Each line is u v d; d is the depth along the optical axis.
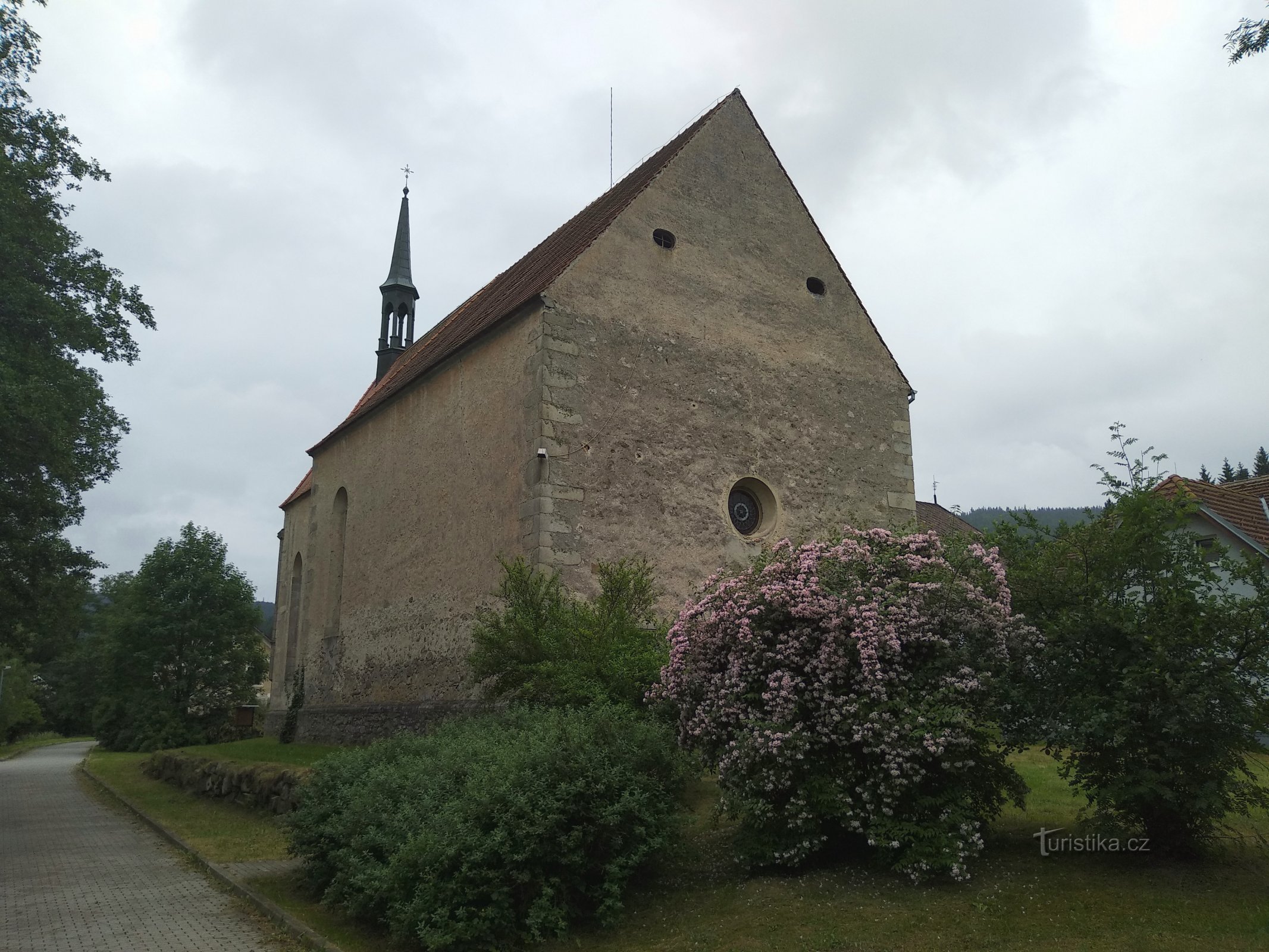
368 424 19.61
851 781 7.11
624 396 14.30
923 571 7.54
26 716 61.44
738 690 7.46
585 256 14.47
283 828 9.15
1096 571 7.25
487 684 13.20
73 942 7.44
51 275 15.27
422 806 7.28
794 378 16.48
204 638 39.62
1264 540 17.89
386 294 30.59
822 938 5.95
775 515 15.56
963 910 6.17
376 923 7.45
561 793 6.92
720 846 8.24
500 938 6.54
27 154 15.18
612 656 10.32
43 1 14.58
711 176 16.45
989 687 6.93
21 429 13.71
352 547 19.44
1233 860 6.70
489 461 14.63
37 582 18.31
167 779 20.72
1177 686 6.27
